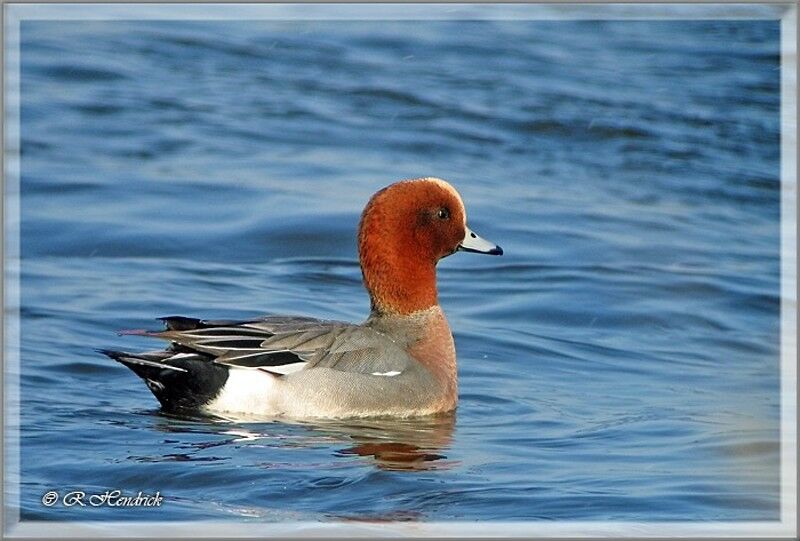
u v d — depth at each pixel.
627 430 11.69
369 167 21.80
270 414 11.66
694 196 21.11
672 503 9.60
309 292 16.47
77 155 21.69
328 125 23.89
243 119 24.06
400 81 26.44
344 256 18.19
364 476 10.00
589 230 19.50
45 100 24.33
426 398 12.09
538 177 21.73
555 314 16.16
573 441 11.28
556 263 18.22
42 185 20.22
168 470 10.00
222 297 15.98
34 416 11.40
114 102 24.58
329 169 21.64
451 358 12.55
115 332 14.42
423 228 12.55
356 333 12.17
